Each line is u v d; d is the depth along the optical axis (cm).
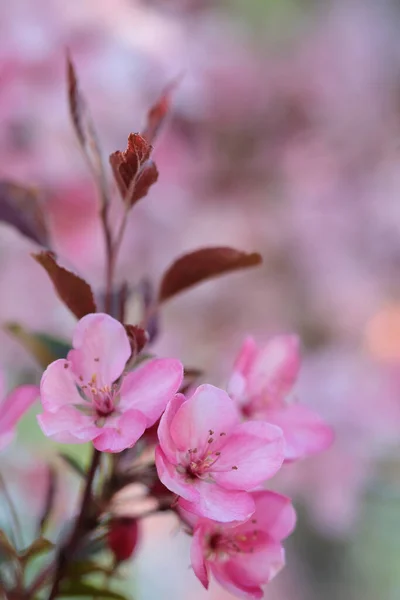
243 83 118
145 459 70
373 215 126
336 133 126
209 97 115
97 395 65
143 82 105
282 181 126
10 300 116
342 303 127
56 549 68
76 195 107
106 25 105
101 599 70
